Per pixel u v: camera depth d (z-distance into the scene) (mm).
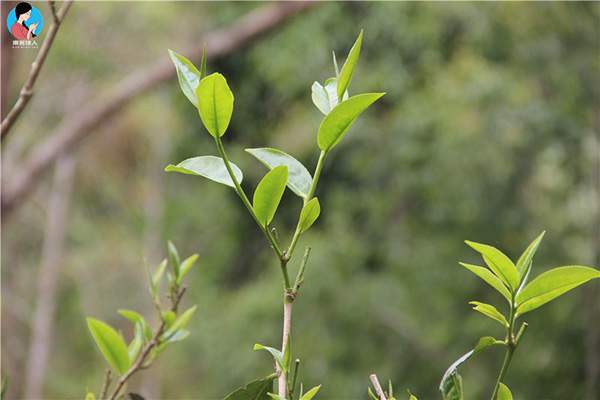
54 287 15656
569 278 1412
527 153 12977
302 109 15328
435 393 12844
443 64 14391
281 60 13719
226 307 15102
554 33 13281
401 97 14305
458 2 13406
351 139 13977
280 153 1562
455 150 13086
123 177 16875
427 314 13180
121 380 1878
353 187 14906
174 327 2004
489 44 13570
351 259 13555
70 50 12688
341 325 13234
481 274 1474
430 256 13281
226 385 13734
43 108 13992
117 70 13477
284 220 15773
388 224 13977
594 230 12266
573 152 12859
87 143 16156
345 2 13734
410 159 13328
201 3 13883
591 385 11344
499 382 1441
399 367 12984
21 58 12562
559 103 13328
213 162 1529
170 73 10461
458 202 13117
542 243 12734
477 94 13180
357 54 1545
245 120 15570
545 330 11688
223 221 16797
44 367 15000
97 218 16953
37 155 10062
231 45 10703
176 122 16031
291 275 13508
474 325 12336
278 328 13406
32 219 16453
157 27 13453
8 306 15945
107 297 16672
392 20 13617
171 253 2078
